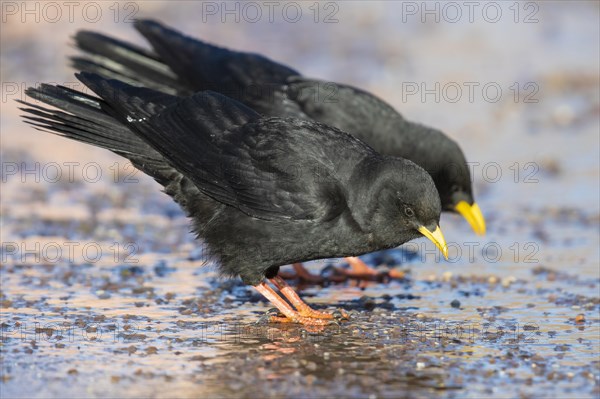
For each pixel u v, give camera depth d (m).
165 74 15.95
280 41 29.23
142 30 16.30
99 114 12.74
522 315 12.36
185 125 12.52
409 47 29.97
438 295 13.48
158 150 12.38
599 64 28.53
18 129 22.92
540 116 24.42
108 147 12.72
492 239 16.48
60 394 9.37
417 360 10.52
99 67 15.91
